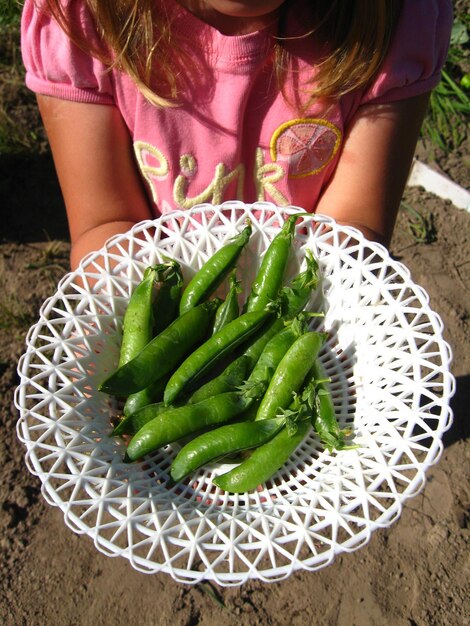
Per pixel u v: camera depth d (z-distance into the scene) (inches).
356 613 20.3
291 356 13.9
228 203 15.3
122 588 20.8
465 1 33.5
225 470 13.7
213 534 11.9
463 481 22.5
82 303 14.2
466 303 26.7
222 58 14.8
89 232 16.4
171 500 12.7
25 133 31.2
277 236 14.9
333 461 13.3
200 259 15.5
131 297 14.6
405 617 20.2
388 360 13.7
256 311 14.7
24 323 26.4
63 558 21.4
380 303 14.4
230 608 20.5
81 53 15.0
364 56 14.7
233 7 12.8
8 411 24.2
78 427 12.9
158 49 14.6
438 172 29.3
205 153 16.2
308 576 20.9
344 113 16.1
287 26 14.7
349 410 14.3
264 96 15.8
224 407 13.8
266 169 16.9
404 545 21.4
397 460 12.3
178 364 14.7
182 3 14.5
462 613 20.2
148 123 15.8
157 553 21.0
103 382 13.1
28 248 28.6
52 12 14.2
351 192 16.6
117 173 16.5
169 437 13.1
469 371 25.0
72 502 11.6
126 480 12.6
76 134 16.0
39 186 30.3
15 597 20.8
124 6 14.1
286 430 13.4
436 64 16.1
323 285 15.3
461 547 21.3
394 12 14.7
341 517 11.7
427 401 24.1
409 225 28.6
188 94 15.4
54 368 13.1
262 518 12.2
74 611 20.5
